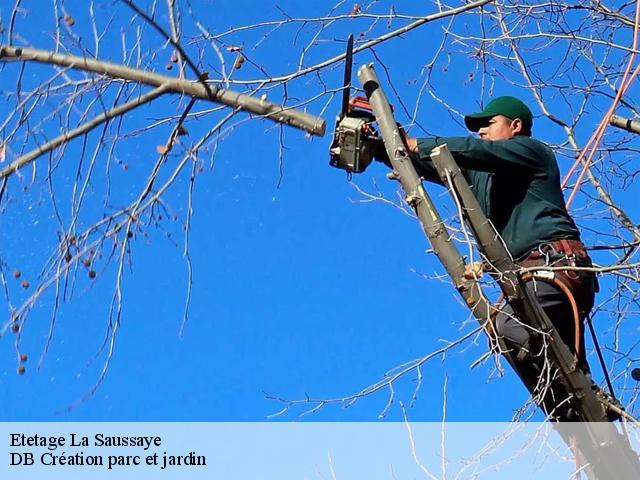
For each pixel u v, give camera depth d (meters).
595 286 6.30
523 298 5.60
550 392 5.80
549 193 6.25
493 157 6.11
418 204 5.75
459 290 5.71
